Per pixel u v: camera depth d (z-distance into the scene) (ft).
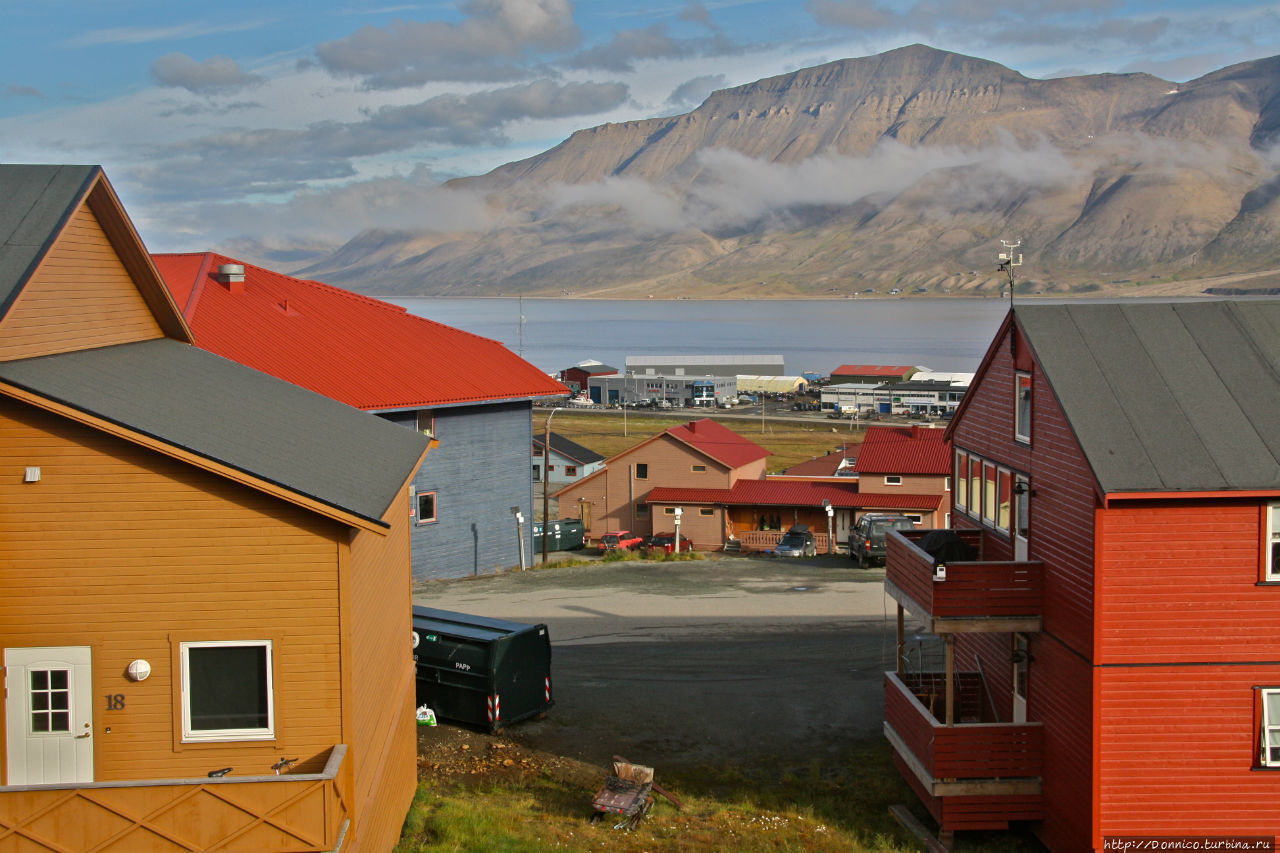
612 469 215.51
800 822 61.00
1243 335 60.34
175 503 43.24
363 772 45.83
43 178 50.39
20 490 42.83
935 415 472.03
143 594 43.24
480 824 56.49
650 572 138.72
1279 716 53.31
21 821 39.55
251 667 43.75
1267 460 53.21
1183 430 54.75
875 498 191.52
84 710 43.19
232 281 125.70
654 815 60.85
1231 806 53.52
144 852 39.91
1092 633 53.78
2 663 42.88
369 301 143.74
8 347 44.32
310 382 113.19
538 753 70.95
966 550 67.77
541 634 78.28
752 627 105.60
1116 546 53.26
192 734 43.34
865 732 77.10
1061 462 57.72
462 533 133.08
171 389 51.19
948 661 60.64
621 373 644.27
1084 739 54.75
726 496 200.13
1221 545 53.16
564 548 188.24
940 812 60.23
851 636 101.96
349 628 43.73
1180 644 53.36
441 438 128.88
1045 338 60.70
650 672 90.17
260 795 40.22
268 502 43.45
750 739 75.46
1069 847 56.75
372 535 49.34
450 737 72.79
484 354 142.61
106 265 54.49
